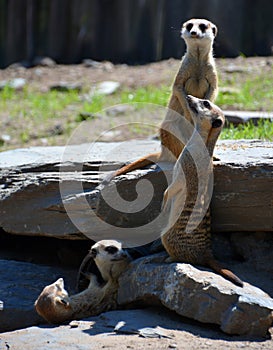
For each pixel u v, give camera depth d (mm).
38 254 13109
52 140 18984
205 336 9234
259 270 10898
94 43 27656
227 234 11430
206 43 11594
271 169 10812
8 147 18609
